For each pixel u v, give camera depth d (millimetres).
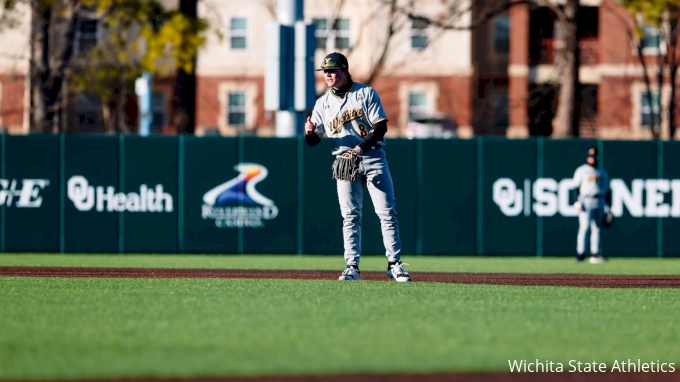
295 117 64125
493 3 112625
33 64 100188
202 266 50625
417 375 17453
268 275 41094
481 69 160625
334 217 62594
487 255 62938
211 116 155500
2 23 101812
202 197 62562
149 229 62469
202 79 155500
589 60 162125
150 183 62500
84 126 142250
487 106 154875
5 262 52688
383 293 28797
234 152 62531
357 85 32562
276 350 19406
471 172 63094
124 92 103938
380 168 33062
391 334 21297
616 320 24312
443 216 62938
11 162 62125
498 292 30281
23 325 22297
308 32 63500
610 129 156125
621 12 153750
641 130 155125
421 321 23156
